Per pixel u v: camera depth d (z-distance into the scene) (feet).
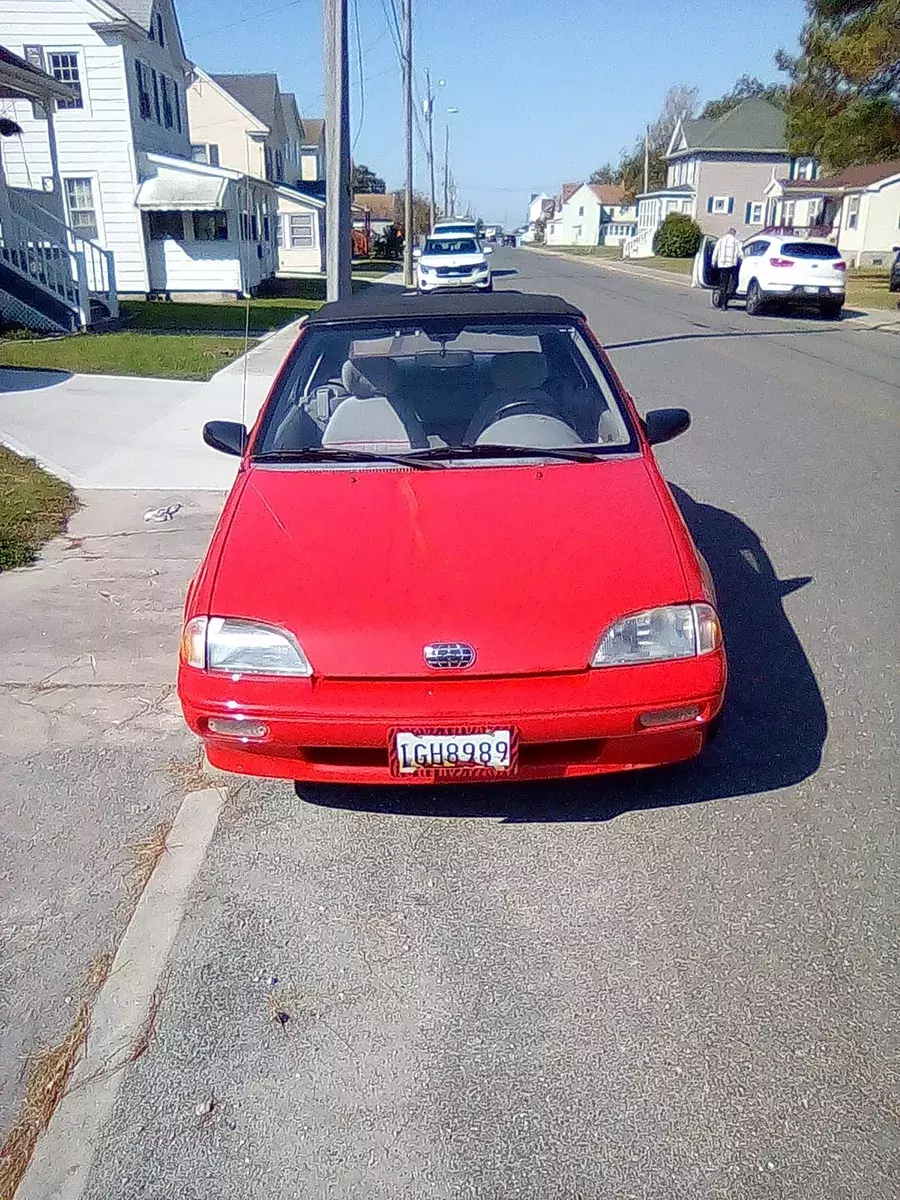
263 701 9.89
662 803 11.48
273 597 10.27
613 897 9.98
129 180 80.64
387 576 10.43
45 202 63.46
